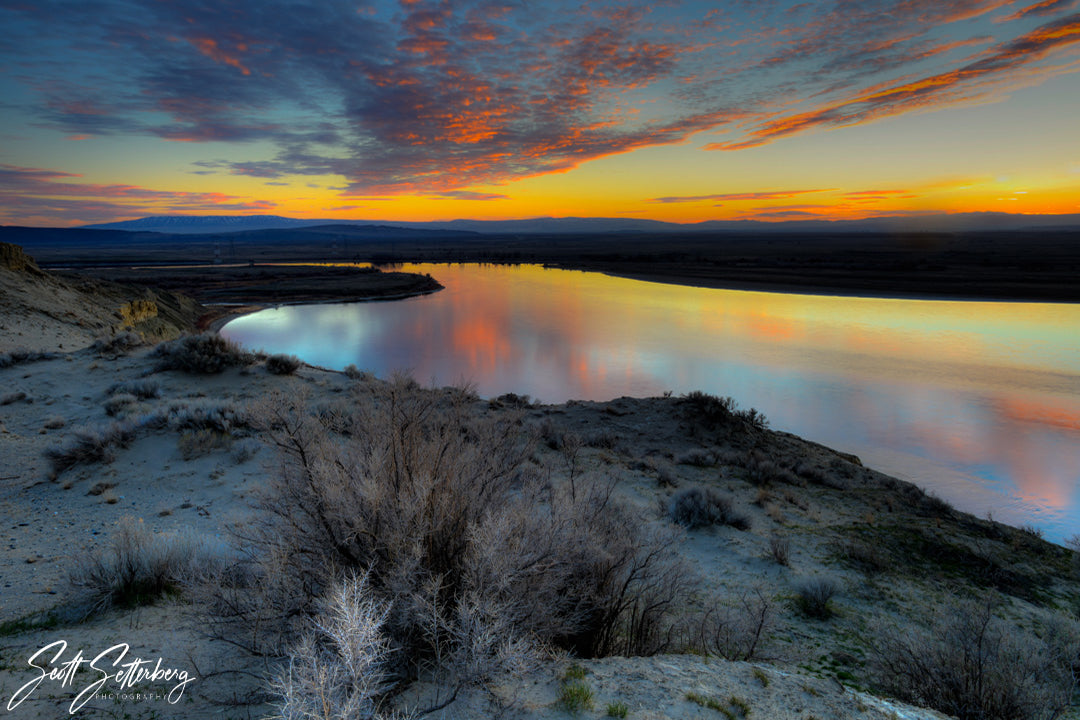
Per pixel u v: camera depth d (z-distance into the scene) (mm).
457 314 68875
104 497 8102
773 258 172375
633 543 4914
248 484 8734
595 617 4180
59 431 11211
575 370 36719
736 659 4574
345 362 39812
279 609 3182
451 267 180875
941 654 4441
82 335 28875
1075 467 19719
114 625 3943
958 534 10344
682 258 185000
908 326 53562
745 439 18531
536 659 3277
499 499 4367
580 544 4180
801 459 17078
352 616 2549
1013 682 4000
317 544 3533
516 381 33969
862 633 5789
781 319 59562
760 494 11945
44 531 6816
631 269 145375
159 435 10594
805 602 6570
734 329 52906
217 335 17359
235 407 11938
